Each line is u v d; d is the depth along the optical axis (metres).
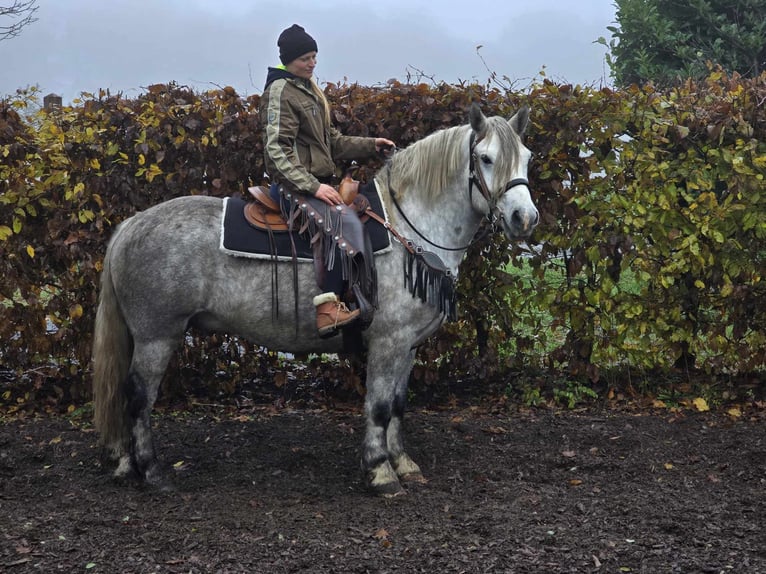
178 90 5.47
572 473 4.49
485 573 3.18
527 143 5.50
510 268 6.76
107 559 3.29
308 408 5.77
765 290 5.72
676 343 5.84
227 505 3.95
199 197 4.22
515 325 5.96
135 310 4.02
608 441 4.97
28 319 5.62
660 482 4.31
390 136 5.50
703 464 4.60
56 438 4.96
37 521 3.65
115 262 4.06
